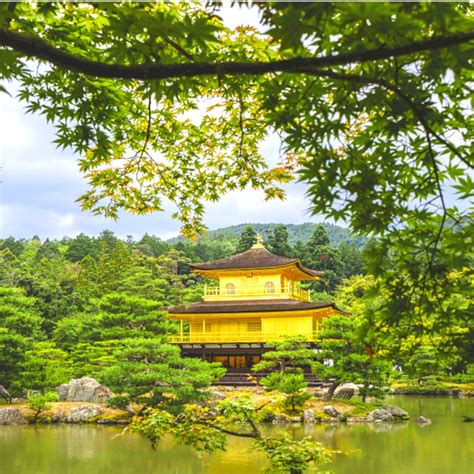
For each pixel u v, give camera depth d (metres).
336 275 102.19
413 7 3.46
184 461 22.17
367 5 3.40
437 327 5.43
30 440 27.70
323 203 5.05
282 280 54.69
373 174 4.99
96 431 30.77
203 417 11.14
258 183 8.27
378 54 3.73
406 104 4.61
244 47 5.95
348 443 25.73
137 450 24.72
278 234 104.88
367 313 5.68
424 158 5.24
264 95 5.05
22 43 3.79
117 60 4.67
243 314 51.06
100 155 7.08
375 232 5.34
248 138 7.79
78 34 5.61
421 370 5.81
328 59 3.80
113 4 4.02
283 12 3.57
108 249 115.94
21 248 120.50
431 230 5.34
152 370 34.41
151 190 8.44
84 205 8.36
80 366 46.19
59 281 82.38
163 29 4.00
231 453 23.31
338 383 38.31
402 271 5.48
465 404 43.16
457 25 3.53
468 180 5.14
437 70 4.17
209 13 4.66
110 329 44.91
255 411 11.53
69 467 21.62
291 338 41.50
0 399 39.75
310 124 5.05
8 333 39.22
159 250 126.44
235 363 53.06
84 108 6.59
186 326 66.00
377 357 6.06
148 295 77.50
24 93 6.52
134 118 7.35
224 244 150.00
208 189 8.47
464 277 5.62
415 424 32.19
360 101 4.65
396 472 19.97
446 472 19.92
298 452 10.00
